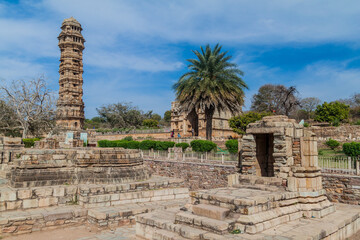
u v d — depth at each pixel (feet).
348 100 253.24
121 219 38.22
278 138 34.81
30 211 37.52
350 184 47.52
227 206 26.94
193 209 28.07
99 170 48.06
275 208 28.37
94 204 40.98
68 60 251.80
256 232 24.50
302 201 31.53
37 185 42.63
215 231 24.18
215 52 107.04
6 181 46.62
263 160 41.14
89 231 36.29
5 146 64.69
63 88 249.34
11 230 33.58
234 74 102.27
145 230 30.27
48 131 159.22
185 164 82.48
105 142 146.00
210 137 110.73
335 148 97.66
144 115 294.25
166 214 31.89
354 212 33.86
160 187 49.83
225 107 106.93
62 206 40.63
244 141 39.50
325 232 25.99
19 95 146.10
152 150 107.14
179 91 108.47
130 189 45.44
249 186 34.47
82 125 258.37
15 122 153.48
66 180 45.27
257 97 230.89
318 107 179.52
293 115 226.38
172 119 192.24
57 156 45.88
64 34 250.98
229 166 69.31
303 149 33.83
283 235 24.25
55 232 35.42
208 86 100.42
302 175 32.19
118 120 276.00
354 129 111.75
